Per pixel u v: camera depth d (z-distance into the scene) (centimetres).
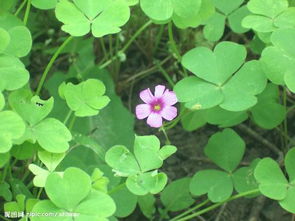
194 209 17
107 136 19
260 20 17
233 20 19
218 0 19
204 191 17
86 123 19
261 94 18
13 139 14
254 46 19
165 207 18
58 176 13
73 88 16
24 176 17
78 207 13
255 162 17
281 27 17
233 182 17
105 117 19
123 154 14
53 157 14
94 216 13
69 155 17
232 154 17
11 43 16
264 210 18
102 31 16
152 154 14
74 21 16
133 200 16
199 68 16
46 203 13
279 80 16
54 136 14
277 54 16
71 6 16
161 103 16
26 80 15
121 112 19
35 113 15
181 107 18
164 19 16
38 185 14
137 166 14
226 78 16
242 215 18
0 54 15
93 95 16
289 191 15
